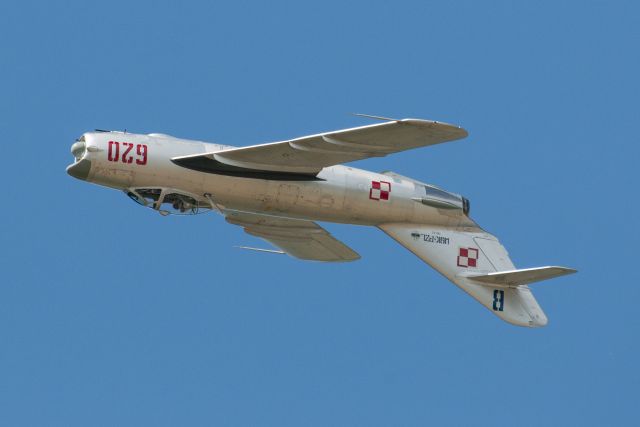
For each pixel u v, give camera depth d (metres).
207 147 82.56
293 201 85.12
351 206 87.25
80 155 81.31
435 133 75.38
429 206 90.62
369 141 77.06
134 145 80.81
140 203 82.69
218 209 83.94
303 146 78.75
